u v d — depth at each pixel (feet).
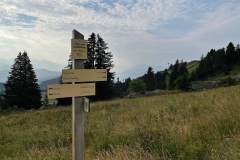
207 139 26.68
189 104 47.62
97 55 215.92
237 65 374.63
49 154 31.58
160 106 55.16
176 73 354.74
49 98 18.42
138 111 55.31
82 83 19.38
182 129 30.17
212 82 240.32
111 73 216.54
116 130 37.04
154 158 24.17
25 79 207.00
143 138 30.71
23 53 209.67
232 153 21.74
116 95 221.87
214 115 32.63
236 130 27.22
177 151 25.34
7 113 130.41
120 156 24.56
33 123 70.64
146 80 368.89
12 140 49.88
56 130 51.16
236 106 34.53
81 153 19.80
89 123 51.75
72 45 19.12
